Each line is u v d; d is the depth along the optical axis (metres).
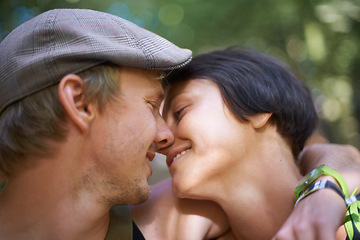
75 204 0.99
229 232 1.37
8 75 0.96
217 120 1.20
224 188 1.21
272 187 1.23
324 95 5.27
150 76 1.06
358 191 1.19
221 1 5.83
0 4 2.77
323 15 4.89
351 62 5.07
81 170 0.98
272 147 1.28
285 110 1.31
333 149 1.54
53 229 0.98
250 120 1.23
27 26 1.00
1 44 1.03
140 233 1.20
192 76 1.31
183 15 6.04
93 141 0.97
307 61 5.32
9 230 0.97
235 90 1.23
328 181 1.02
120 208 1.19
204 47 6.25
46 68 0.94
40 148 0.96
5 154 0.98
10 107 0.98
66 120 0.96
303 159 1.57
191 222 1.26
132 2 4.82
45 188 0.98
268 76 1.33
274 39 5.76
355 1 4.84
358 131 5.16
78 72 0.96
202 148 1.17
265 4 5.58
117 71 1.00
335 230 0.86
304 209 0.92
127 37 1.01
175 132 1.24
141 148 1.01
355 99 5.21
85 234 1.03
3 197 1.01
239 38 5.98
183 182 1.18
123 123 0.99
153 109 1.12
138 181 1.03
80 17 0.99
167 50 1.07
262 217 1.23
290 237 0.86
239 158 1.21
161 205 1.32
